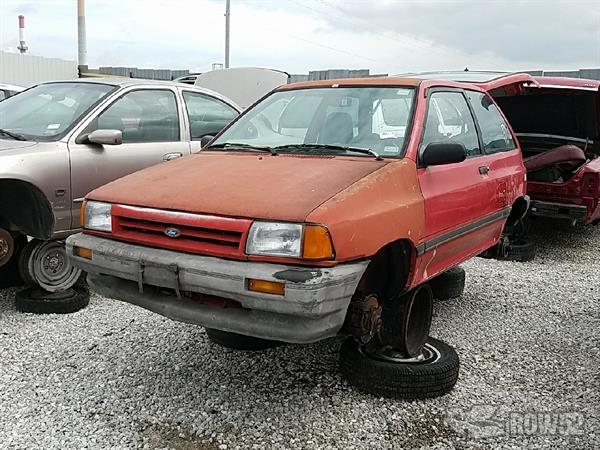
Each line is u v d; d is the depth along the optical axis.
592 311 5.82
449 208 4.19
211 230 3.34
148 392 3.88
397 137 4.06
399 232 3.60
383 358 4.02
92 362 4.29
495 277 6.96
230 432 3.45
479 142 5.05
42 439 3.32
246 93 13.80
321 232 3.12
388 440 3.42
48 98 5.99
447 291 5.88
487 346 4.83
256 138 4.57
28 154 5.00
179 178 3.86
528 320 5.49
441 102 4.62
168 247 3.47
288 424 3.55
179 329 4.92
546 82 8.26
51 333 4.80
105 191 3.87
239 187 3.54
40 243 5.32
